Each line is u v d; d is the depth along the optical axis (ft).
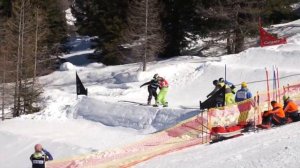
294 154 35.47
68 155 64.59
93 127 80.43
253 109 56.24
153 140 52.75
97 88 108.99
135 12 132.26
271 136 45.11
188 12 141.59
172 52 149.59
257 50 99.30
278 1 127.13
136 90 99.81
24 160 66.85
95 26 154.92
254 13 124.26
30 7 125.39
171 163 41.88
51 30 155.33
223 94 61.00
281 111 53.01
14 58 110.32
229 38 130.52
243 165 34.99
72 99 94.79
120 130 76.13
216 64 97.55
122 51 146.82
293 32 132.87
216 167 35.99
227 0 126.72
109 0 148.66
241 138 47.83
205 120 56.18
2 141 75.61
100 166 50.03
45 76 147.13
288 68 87.76
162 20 145.28
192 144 53.01
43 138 73.67
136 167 44.47
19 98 104.42
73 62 168.76
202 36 138.51
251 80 85.87
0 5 156.56
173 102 84.69
